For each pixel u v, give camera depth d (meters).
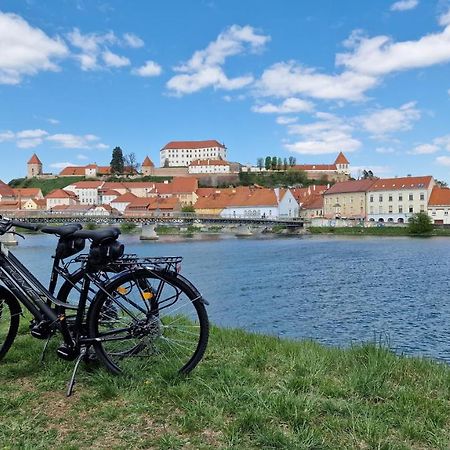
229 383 4.23
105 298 4.28
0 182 165.62
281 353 5.63
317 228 99.38
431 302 22.39
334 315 19.72
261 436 3.26
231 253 50.88
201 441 3.29
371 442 3.25
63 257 4.40
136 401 3.89
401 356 5.67
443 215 110.00
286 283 28.94
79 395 4.07
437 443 3.26
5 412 3.75
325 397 4.11
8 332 4.96
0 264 4.40
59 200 151.50
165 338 4.45
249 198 127.75
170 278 4.36
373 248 56.97
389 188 116.19
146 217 79.25
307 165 197.75
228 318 19.31
